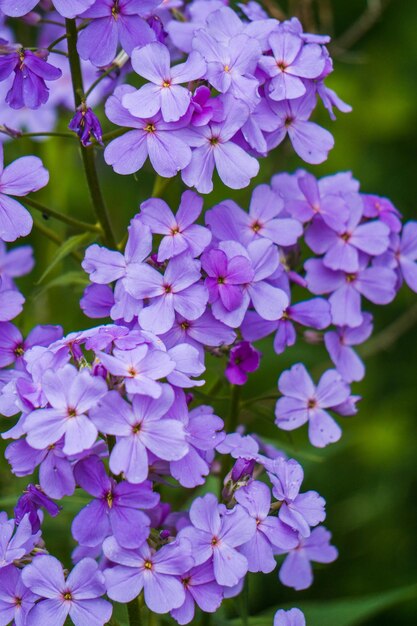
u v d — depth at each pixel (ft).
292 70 2.44
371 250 2.50
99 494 2.28
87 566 2.28
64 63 2.88
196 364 2.32
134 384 2.25
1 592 2.31
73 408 2.25
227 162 2.39
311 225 2.51
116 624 2.37
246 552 2.31
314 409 2.48
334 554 2.50
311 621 2.59
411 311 2.92
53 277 2.85
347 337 2.53
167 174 2.38
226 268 2.39
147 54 2.38
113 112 2.38
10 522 2.34
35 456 2.29
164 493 2.61
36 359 2.31
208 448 2.31
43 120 2.89
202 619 2.50
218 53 2.41
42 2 2.48
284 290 2.46
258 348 2.87
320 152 2.47
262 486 2.33
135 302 2.38
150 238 2.38
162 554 2.28
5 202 2.41
